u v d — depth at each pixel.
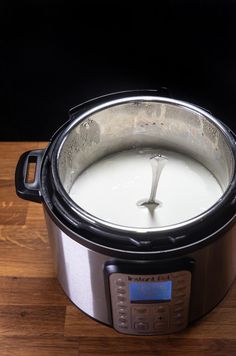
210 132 0.95
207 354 0.92
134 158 1.04
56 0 1.14
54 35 1.18
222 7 1.14
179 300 0.86
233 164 0.86
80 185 1.00
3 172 1.12
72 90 1.26
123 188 0.98
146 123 1.00
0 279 1.00
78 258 0.85
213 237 0.81
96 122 0.96
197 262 0.82
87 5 1.14
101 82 1.25
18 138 1.32
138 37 1.19
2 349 0.93
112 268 0.81
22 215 1.07
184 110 0.96
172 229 0.80
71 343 0.93
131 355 0.92
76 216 0.82
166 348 0.92
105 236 0.80
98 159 1.04
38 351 0.92
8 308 0.97
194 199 0.96
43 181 0.88
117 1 1.14
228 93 1.26
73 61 1.22
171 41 1.19
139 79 1.25
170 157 1.04
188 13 1.15
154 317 0.88
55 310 0.96
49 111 1.29
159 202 0.95
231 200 0.83
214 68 1.23
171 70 1.24
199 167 1.02
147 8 1.14
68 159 0.95
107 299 0.87
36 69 1.23
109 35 1.18
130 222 0.92
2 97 1.27
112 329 0.94
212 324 0.94
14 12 1.15
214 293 0.91
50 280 1.00
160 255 0.80
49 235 0.91
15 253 1.03
